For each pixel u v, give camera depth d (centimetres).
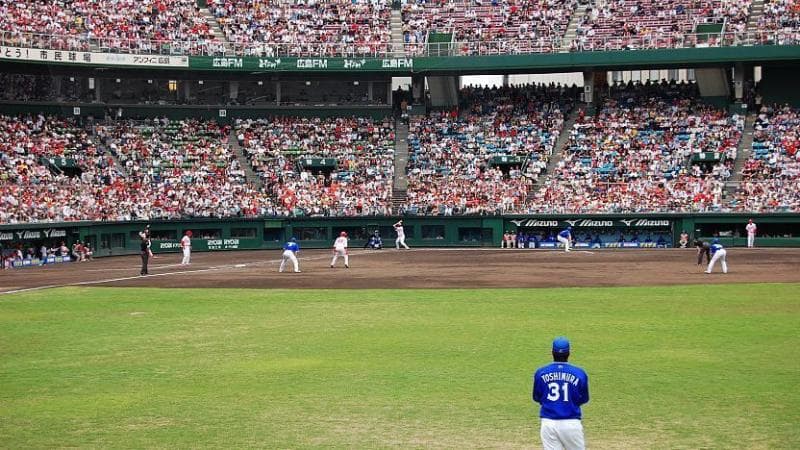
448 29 10156
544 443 1555
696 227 8494
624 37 9581
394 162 9600
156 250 8494
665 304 4044
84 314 3909
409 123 9969
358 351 2989
